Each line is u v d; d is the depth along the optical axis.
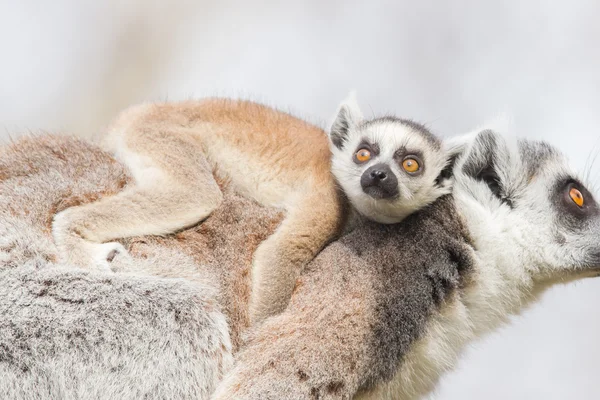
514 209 11.50
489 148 11.71
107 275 10.30
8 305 9.92
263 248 10.94
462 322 10.80
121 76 21.70
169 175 11.31
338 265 10.60
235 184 11.74
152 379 10.17
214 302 10.45
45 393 9.89
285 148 12.20
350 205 11.74
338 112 13.28
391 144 12.08
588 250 11.37
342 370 9.82
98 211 10.67
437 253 10.77
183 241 10.94
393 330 10.15
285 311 10.34
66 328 10.02
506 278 11.30
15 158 10.96
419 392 10.94
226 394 9.73
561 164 12.05
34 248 10.25
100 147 11.79
